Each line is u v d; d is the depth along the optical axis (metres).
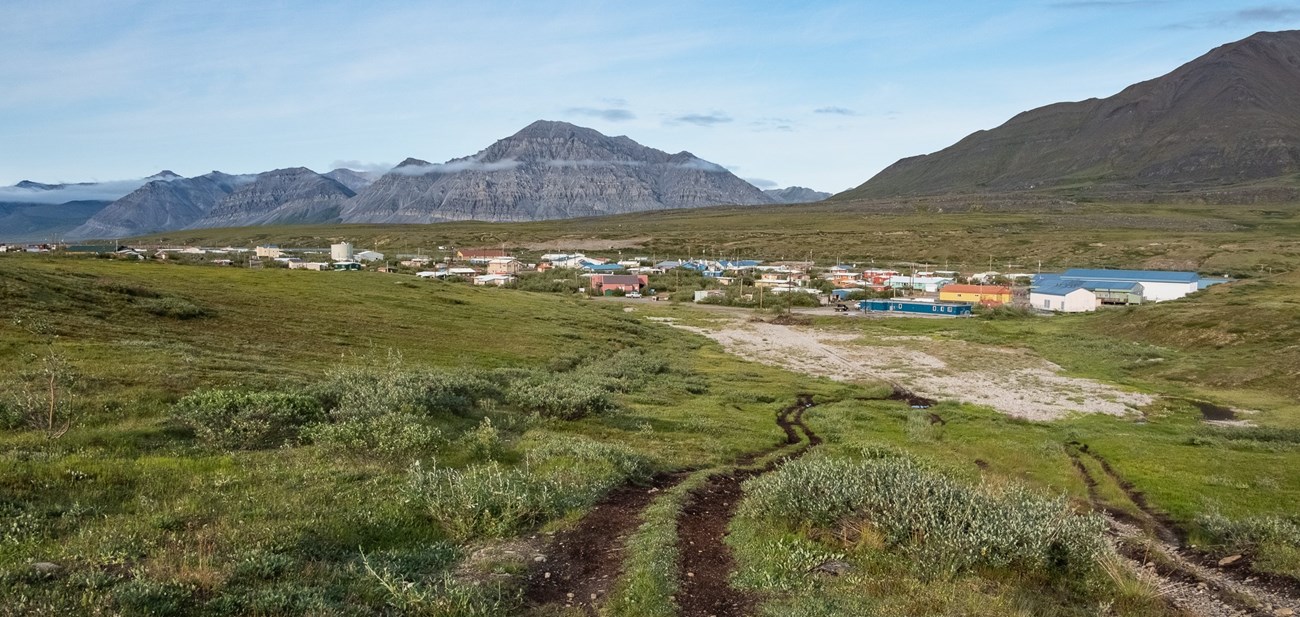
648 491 19.08
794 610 10.52
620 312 99.12
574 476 18.41
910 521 13.98
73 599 8.36
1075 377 63.00
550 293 135.88
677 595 11.23
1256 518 20.81
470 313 70.50
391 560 11.41
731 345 80.69
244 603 8.90
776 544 13.80
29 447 16.11
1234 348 70.44
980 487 17.34
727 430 33.19
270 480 15.37
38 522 11.08
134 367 27.27
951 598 11.26
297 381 30.08
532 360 52.09
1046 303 121.69
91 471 14.27
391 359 39.38
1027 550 13.40
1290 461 32.19
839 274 163.75
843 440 33.94
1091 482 28.38
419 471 15.68
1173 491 26.36
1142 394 55.09
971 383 59.47
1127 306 107.62
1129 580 14.09
